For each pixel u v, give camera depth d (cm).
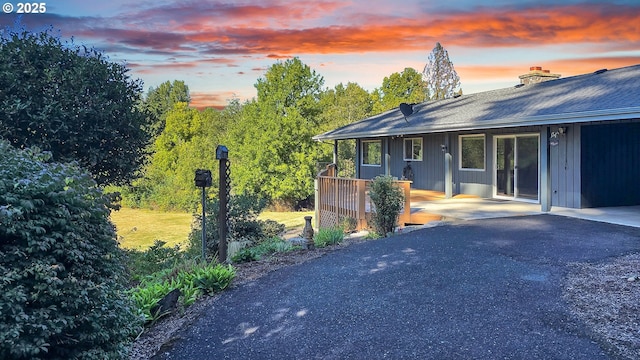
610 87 1053
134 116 1057
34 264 242
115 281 296
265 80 2759
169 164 3253
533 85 1510
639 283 492
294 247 812
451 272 575
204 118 3588
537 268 576
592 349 353
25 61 900
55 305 249
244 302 514
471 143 1459
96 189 291
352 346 386
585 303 446
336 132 1884
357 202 1026
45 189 254
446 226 908
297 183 2638
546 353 351
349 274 596
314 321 446
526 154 1256
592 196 1092
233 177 2667
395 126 1523
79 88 941
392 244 762
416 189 1688
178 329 446
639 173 1148
